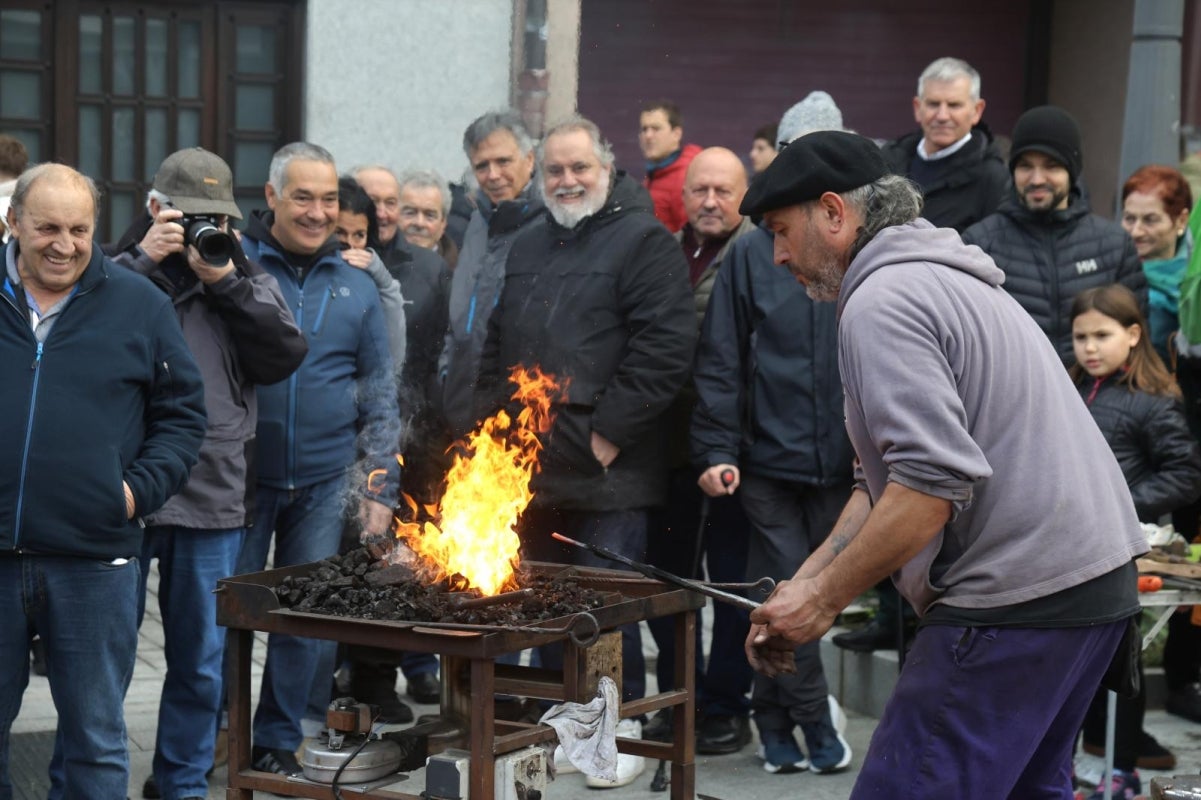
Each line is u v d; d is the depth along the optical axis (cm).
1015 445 281
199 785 432
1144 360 478
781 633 293
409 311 544
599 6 956
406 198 634
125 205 834
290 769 454
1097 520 285
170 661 435
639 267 468
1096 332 472
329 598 327
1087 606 283
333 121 804
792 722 488
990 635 282
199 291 435
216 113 835
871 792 289
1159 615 516
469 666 349
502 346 482
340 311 477
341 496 477
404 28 802
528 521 479
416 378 541
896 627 539
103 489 367
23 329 368
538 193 507
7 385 366
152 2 821
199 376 394
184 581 430
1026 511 280
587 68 962
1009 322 288
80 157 824
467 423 494
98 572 371
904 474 272
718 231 514
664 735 499
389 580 337
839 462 471
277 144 843
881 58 1004
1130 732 455
